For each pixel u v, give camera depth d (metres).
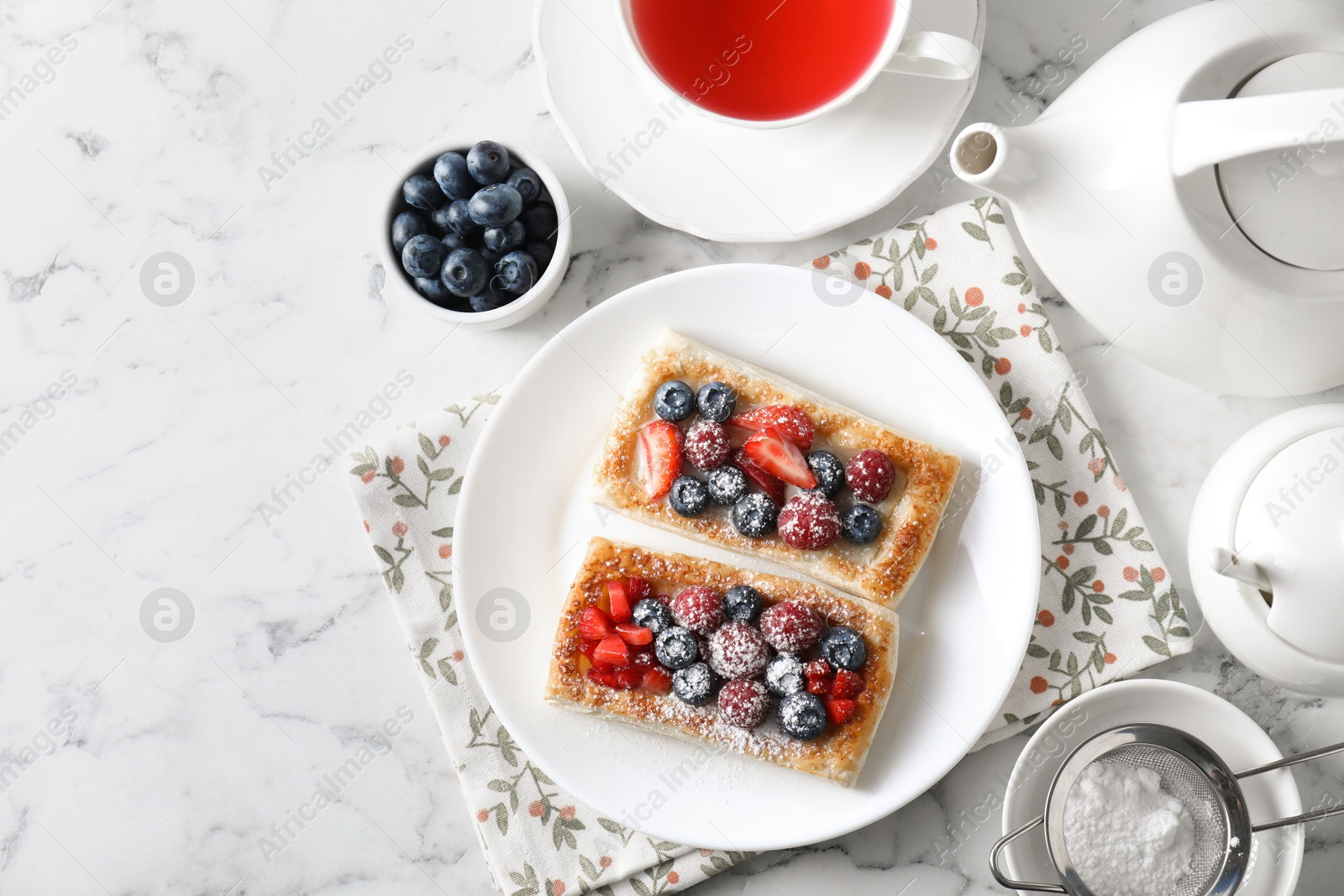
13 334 0.71
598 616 0.67
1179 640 0.67
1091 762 0.64
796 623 0.65
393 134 0.70
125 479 0.71
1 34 0.71
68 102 0.71
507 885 0.68
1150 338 0.64
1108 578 0.67
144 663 0.71
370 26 0.70
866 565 0.67
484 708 0.69
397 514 0.69
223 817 0.71
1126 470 0.69
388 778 0.71
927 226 0.69
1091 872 0.64
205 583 0.71
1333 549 0.60
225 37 0.70
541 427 0.68
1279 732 0.68
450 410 0.69
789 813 0.66
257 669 0.71
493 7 0.70
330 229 0.71
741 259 0.70
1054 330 0.69
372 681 0.71
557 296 0.70
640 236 0.70
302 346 0.71
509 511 0.67
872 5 0.63
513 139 0.70
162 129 0.71
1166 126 0.59
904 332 0.67
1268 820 0.65
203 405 0.71
